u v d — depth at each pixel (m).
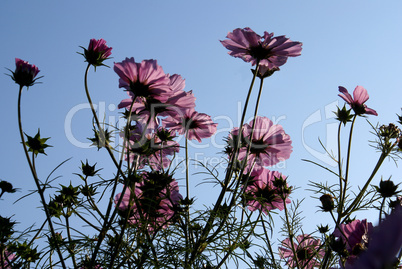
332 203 0.90
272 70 0.86
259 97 0.85
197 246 0.82
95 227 0.79
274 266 0.87
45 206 0.76
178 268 0.82
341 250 0.81
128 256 0.79
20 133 0.76
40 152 0.77
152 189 0.81
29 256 0.81
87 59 0.80
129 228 0.81
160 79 0.81
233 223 0.85
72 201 0.81
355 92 0.96
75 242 0.79
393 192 0.81
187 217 0.83
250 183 0.90
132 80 0.81
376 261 0.14
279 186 0.91
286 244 0.95
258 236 0.87
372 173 0.93
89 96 0.78
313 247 0.92
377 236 0.15
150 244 0.81
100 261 0.79
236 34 0.86
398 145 0.95
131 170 0.79
